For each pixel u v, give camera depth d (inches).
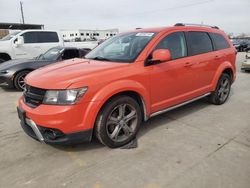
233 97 247.4
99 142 143.3
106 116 129.0
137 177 110.7
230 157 126.6
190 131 160.4
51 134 121.8
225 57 211.8
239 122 176.2
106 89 125.5
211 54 195.9
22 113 129.6
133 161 124.0
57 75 126.9
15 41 399.5
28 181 109.8
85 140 125.3
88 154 131.5
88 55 177.0
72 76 123.1
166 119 181.9
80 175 113.3
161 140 147.3
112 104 130.0
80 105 119.3
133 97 145.6
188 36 179.0
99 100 123.0
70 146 139.6
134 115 142.6
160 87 154.5
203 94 195.5
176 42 168.6
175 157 127.3
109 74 130.0
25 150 137.2
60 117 116.6
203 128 165.2
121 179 109.7
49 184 107.5
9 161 126.0
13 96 259.1
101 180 109.3
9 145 143.2
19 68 278.1
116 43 171.5
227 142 143.9
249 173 112.7
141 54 146.7
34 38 417.1
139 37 163.3
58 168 119.3
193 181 107.2
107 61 150.4
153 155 129.6
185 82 173.0
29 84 129.7
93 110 122.4
